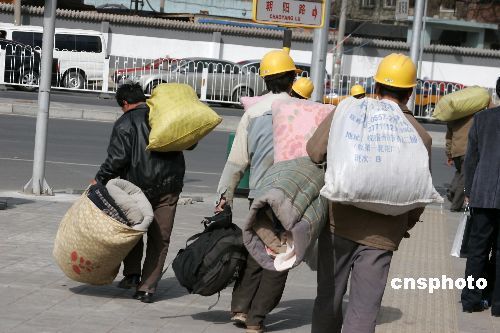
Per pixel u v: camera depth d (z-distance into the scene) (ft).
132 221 29.40
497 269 31.73
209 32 177.58
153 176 29.94
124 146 30.01
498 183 31.19
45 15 50.42
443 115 56.49
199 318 29.01
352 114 21.91
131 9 207.51
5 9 168.35
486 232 32.01
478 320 31.48
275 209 22.15
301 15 43.86
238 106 136.87
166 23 174.81
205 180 65.57
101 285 30.27
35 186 52.37
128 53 173.88
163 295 31.76
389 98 23.21
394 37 225.56
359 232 22.65
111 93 131.13
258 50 179.93
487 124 31.53
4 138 78.69
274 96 28.17
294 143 25.77
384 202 21.47
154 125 29.58
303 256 22.21
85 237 28.76
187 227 44.96
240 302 27.96
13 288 30.89
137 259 31.30
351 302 22.82
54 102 109.40
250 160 27.99
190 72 133.59
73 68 136.15
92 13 171.63
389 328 29.48
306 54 181.47
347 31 224.12
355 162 21.24
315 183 22.81
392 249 22.79
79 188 57.31
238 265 27.50
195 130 29.58
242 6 222.48
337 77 135.13
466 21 226.58
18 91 128.16
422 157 21.59
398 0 93.25
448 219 55.36
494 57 190.39
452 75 189.98
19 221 43.32
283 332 28.09
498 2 226.79
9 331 25.94
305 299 32.58
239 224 46.93
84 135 84.89
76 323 27.32
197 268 27.50
